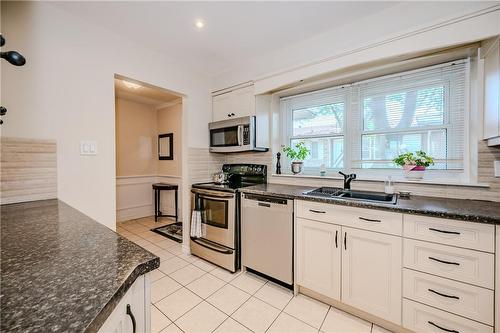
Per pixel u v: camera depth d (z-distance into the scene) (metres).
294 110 2.71
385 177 2.04
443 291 1.23
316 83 2.31
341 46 1.96
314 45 2.11
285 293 1.85
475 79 1.65
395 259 1.37
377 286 1.44
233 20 1.85
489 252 1.11
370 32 1.81
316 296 1.76
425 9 1.59
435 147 1.86
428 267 1.27
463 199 1.60
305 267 1.75
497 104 1.32
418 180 1.79
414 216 1.30
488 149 1.54
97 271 0.57
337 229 1.58
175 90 2.51
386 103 2.07
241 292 1.86
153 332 1.42
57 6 1.64
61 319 0.39
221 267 2.30
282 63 2.33
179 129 4.14
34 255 0.66
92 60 1.84
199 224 2.43
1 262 0.61
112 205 1.92
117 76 2.04
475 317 1.15
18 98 1.47
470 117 1.67
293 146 2.72
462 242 1.18
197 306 1.68
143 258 0.65
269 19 1.85
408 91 1.96
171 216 4.15
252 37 2.11
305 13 1.78
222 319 1.54
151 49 2.28
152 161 4.52
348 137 2.29
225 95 2.79
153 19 1.82
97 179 1.84
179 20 1.84
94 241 0.78
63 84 1.67
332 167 2.42
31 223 0.99
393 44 1.66
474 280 1.15
